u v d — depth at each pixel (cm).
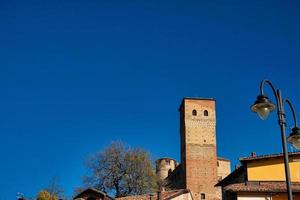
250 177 4572
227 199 4622
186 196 5541
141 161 8431
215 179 10569
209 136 10906
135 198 5450
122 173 8344
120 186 8288
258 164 4616
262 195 4231
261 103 1784
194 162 10669
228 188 4312
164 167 13438
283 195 4225
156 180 8719
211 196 10419
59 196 7081
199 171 10612
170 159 13588
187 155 10706
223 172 12375
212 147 10825
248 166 4625
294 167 4584
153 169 8744
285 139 1747
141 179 8319
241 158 4638
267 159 4616
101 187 8262
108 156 8406
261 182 4528
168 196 5275
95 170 8350
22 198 5888
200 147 10812
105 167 8369
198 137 10881
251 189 4234
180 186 11125
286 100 1848
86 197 5312
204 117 11056
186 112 11050
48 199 6700
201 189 10475
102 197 5197
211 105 11169
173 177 12000
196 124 10988
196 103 11144
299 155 4609
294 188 4188
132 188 8256
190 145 10800
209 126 10994
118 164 8381
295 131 1884
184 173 10738
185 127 10956
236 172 5066
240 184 4472
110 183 8281
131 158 8406
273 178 4550
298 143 1880
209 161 10706
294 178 4544
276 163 4594
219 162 12394
